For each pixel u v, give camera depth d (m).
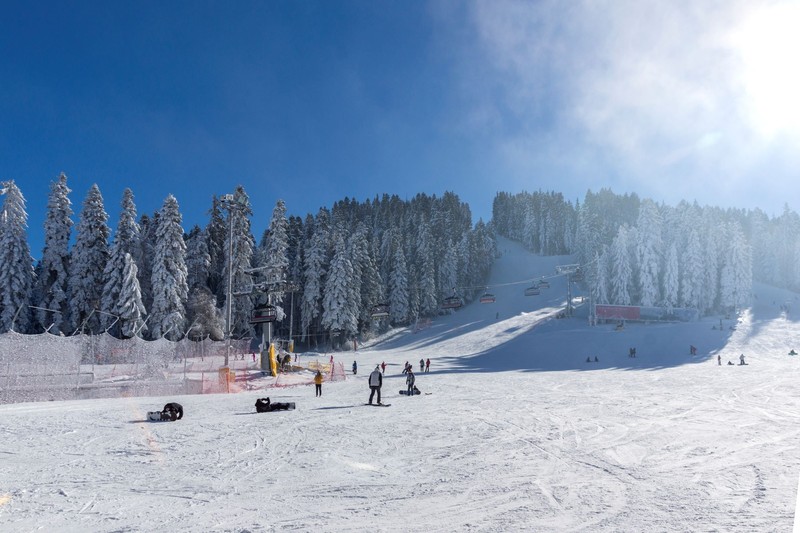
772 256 107.50
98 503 7.65
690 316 72.19
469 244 111.19
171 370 31.66
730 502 7.27
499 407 19.08
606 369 45.03
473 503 7.54
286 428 14.35
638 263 77.50
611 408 18.41
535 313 86.12
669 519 6.59
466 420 15.79
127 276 44.97
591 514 6.90
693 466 9.60
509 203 193.25
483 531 6.35
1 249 45.44
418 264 95.56
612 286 79.56
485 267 120.25
